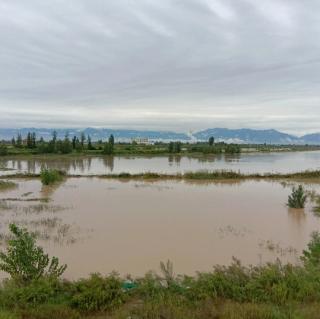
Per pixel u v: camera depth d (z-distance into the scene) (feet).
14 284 31.37
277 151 469.16
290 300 27.68
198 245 50.29
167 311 25.41
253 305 25.96
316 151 533.96
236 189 107.45
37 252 34.99
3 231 56.75
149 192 100.94
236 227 60.49
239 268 33.88
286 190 105.70
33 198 90.12
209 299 27.76
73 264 42.65
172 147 326.03
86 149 319.88
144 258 44.83
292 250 48.26
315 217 68.69
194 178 132.57
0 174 150.92
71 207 77.92
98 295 28.12
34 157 261.24
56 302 28.17
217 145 474.08
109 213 71.51
